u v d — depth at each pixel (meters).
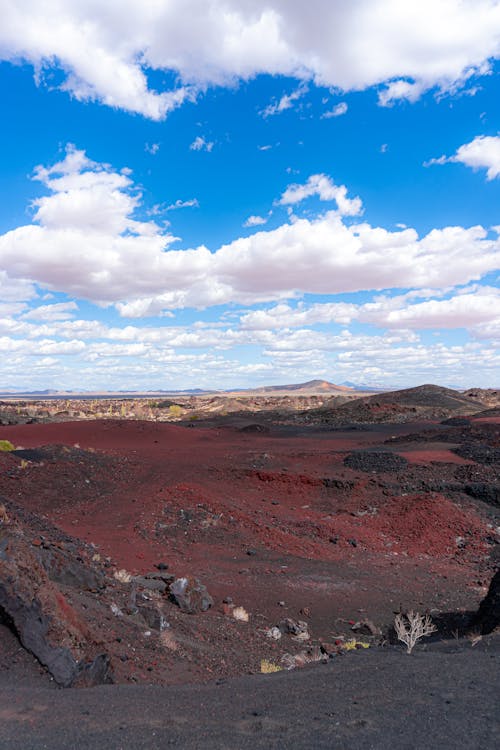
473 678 5.97
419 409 84.19
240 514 22.70
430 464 34.22
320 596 15.57
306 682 6.44
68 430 49.19
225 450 41.19
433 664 6.86
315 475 31.22
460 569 19.53
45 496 22.89
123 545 17.69
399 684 5.93
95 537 18.19
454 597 16.00
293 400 146.50
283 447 44.75
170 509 22.20
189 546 19.06
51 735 4.39
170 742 4.29
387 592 16.30
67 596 9.12
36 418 72.50
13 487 23.02
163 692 6.07
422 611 14.61
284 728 4.63
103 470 27.84
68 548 13.12
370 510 26.42
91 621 8.37
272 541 20.77
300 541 21.14
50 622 6.40
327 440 51.44
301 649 11.52
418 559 20.62
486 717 4.68
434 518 24.30
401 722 4.67
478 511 26.47
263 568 17.69
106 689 5.98
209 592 14.82
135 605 10.47
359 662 7.67
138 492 24.80
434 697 5.34
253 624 12.92
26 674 5.92
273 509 25.84
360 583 17.00
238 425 69.81
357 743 4.21
